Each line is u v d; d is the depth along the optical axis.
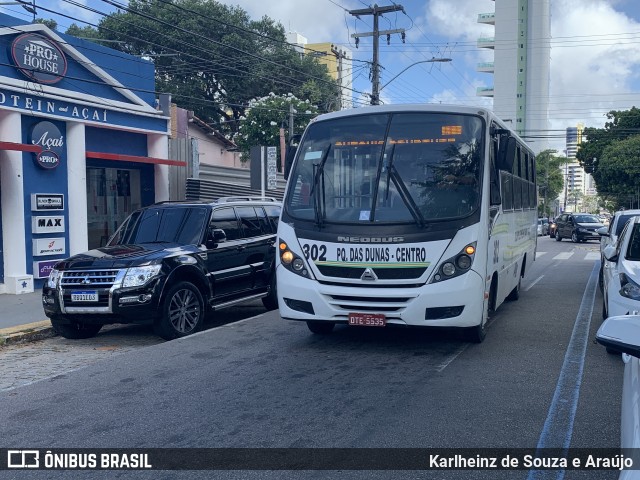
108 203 17.12
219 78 43.78
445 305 7.16
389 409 5.71
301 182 8.03
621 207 60.47
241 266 10.62
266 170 15.71
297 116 36.06
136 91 17.34
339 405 5.84
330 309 7.47
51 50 14.24
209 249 9.97
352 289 7.37
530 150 13.52
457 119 7.86
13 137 13.40
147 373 7.17
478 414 5.58
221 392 6.33
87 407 6.00
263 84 43.19
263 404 5.91
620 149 45.75
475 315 7.33
